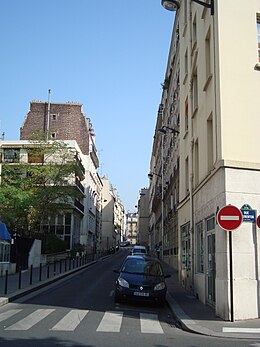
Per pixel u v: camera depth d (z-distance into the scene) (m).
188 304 13.77
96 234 76.19
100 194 88.38
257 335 9.02
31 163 39.34
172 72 35.34
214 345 8.10
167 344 8.09
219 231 11.51
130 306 13.54
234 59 12.20
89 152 60.41
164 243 45.91
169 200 39.06
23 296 15.31
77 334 8.69
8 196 33.38
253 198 11.45
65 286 19.06
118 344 7.89
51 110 59.06
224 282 10.98
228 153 11.67
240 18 12.48
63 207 37.25
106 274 26.77
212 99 13.08
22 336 8.27
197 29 16.69
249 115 11.98
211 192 12.90
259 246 11.19
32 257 30.06
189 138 18.47
